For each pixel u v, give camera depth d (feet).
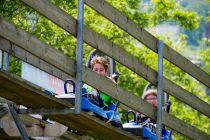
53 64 54.85
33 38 53.16
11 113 56.75
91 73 57.82
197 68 72.33
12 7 110.93
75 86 56.59
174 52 68.28
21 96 54.80
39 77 61.46
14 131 59.72
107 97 62.08
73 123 60.03
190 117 144.25
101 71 62.80
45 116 58.54
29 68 60.29
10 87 53.16
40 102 55.77
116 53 60.95
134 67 63.10
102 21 128.06
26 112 57.21
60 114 57.00
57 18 55.47
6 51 54.29
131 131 64.54
